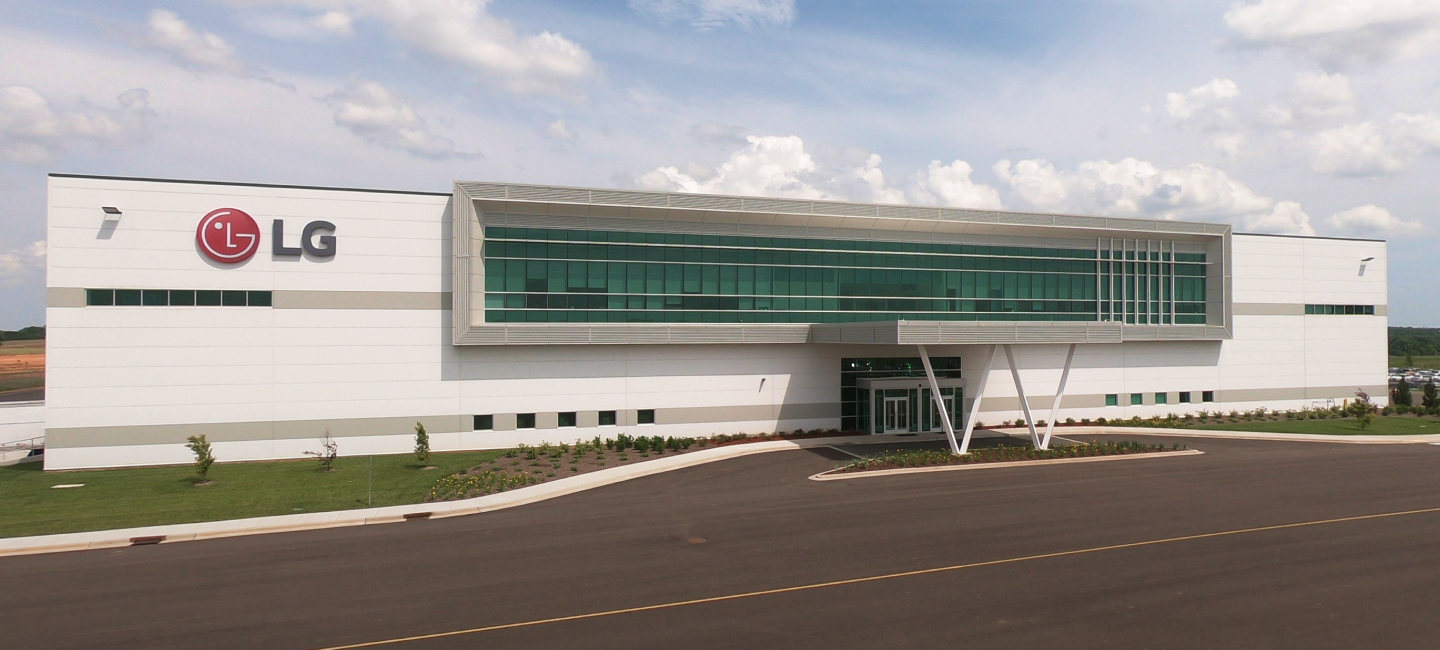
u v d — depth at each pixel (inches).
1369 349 1849.2
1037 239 1562.5
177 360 1115.9
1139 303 1638.8
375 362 1196.5
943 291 1496.1
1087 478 1027.9
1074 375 1603.1
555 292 1282.0
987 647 455.2
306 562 637.3
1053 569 608.7
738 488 964.6
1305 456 1226.0
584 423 1288.1
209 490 943.0
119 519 790.5
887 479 1028.5
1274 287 1754.4
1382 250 1862.7
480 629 485.4
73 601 541.6
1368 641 468.1
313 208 1171.9
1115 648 455.2
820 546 679.7
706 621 496.7
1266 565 622.2
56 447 1070.4
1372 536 715.4
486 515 820.0
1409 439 1412.4
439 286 1224.2
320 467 1095.6
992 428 1530.5
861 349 1459.2
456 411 1229.1
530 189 1232.2
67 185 1079.6
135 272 1099.9
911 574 596.1
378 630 484.4
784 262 1405.0
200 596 550.9
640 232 1327.5
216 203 1131.3
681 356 1341.0
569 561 636.1
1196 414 1676.9
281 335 1156.5
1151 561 631.8
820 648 453.1
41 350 6141.7
